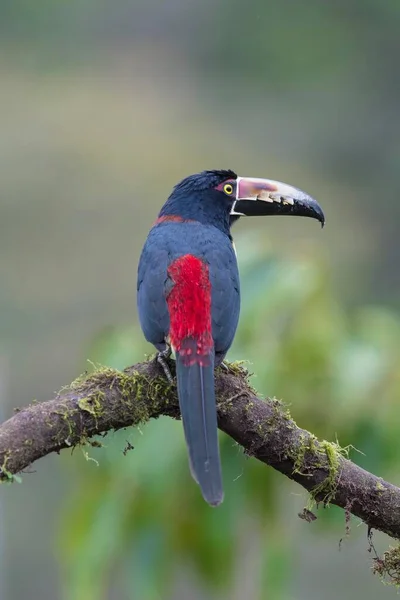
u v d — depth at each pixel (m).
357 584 14.64
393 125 24.30
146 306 6.91
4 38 25.36
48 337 19.39
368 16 24.62
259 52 25.36
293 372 8.34
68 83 25.28
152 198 22.64
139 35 26.00
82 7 25.64
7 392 17.67
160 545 8.44
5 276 20.64
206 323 6.60
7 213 21.91
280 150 24.53
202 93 25.50
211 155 23.98
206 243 7.23
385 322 8.80
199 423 6.09
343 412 8.30
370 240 22.83
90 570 8.65
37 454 5.78
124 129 24.16
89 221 21.97
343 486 6.05
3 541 14.16
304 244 8.73
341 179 24.12
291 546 9.43
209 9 25.80
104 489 8.60
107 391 6.03
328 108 24.80
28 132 23.64
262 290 8.33
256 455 6.14
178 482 8.22
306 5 25.03
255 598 9.34
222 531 8.37
